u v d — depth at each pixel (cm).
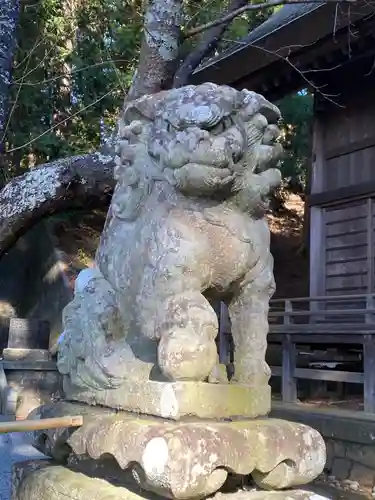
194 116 193
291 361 615
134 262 221
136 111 228
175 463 170
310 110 1223
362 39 635
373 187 706
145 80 474
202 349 190
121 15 791
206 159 190
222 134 198
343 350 732
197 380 192
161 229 208
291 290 1136
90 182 488
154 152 209
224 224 208
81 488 211
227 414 198
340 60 711
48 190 479
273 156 212
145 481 186
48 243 986
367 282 709
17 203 475
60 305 901
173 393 187
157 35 470
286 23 671
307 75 757
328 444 534
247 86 768
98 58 912
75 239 1005
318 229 779
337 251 755
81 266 938
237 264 210
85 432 214
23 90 909
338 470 521
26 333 861
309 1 465
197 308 196
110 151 497
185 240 203
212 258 207
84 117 989
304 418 555
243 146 200
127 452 186
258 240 216
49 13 923
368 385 536
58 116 1020
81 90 973
